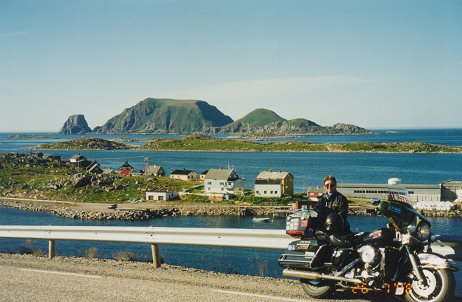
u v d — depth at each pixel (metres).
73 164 165.00
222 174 100.12
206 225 70.25
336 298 7.25
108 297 7.79
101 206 86.38
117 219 76.62
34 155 173.75
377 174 159.00
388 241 6.66
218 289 8.12
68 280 9.17
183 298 7.59
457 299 6.49
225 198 94.00
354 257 6.93
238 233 10.01
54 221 73.38
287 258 7.45
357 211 75.69
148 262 12.27
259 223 72.12
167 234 10.90
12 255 13.24
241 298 7.47
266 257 32.25
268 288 8.09
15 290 8.46
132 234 11.47
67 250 35.00
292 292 7.75
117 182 106.19
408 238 6.44
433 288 6.18
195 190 102.75
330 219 7.09
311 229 7.46
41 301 7.66
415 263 6.29
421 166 192.75
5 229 13.77
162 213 80.81
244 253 34.44
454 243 7.66
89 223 71.62
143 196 95.19
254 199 92.69
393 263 6.50
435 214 77.94
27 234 13.26
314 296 7.34
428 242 6.55
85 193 98.00
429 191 88.94
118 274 9.63
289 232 7.59
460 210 80.94
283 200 91.62
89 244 37.97
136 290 8.21
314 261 7.16
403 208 6.58
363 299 7.13
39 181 110.06
